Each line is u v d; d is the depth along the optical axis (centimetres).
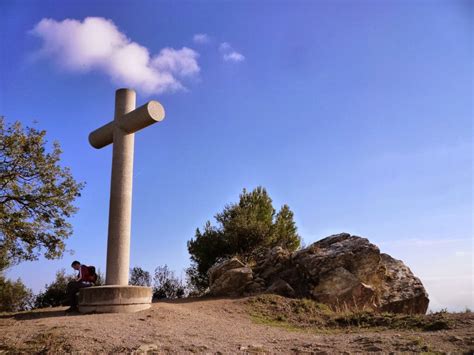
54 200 1728
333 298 1655
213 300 1677
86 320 1125
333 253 1786
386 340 948
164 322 1159
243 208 2859
